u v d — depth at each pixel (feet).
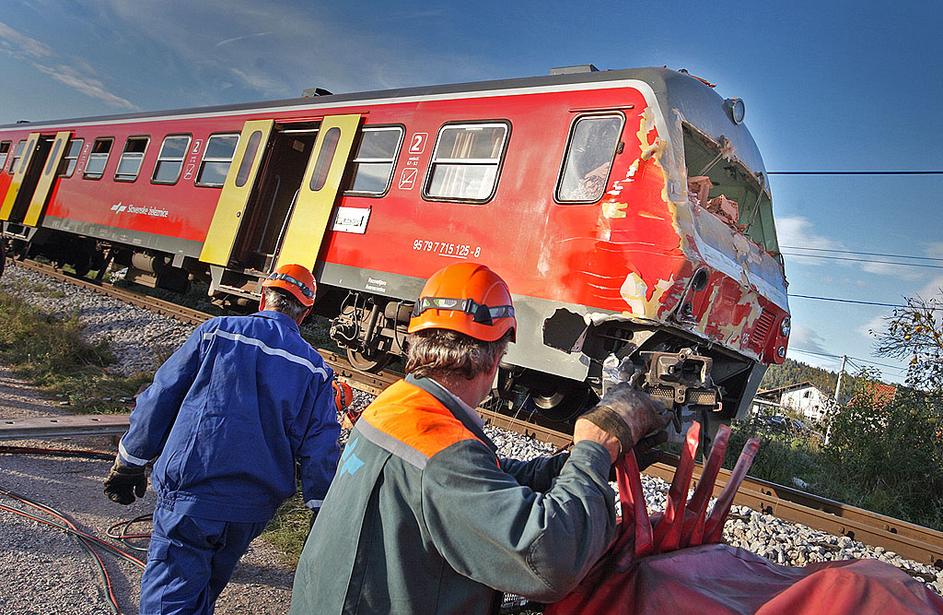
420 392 5.21
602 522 4.52
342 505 5.03
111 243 43.39
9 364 25.91
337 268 26.58
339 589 4.76
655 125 19.31
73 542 12.15
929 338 31.14
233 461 7.63
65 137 48.16
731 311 20.66
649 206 18.78
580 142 20.61
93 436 18.72
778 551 15.31
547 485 5.92
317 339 41.98
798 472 26.71
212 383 7.82
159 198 37.22
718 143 21.63
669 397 13.50
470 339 5.28
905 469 27.04
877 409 29.78
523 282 20.68
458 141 23.75
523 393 25.53
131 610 10.31
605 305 18.85
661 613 4.50
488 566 4.41
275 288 9.03
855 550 16.17
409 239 24.21
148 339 32.19
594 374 19.51
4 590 10.08
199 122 36.29
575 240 19.77
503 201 21.79
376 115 26.94
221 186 33.27
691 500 5.67
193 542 7.57
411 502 4.74
